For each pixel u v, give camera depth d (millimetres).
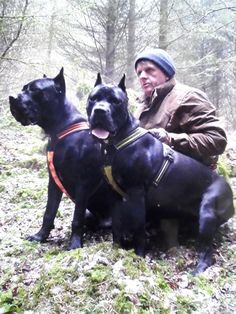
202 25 5090
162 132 1601
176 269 1470
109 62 6141
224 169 2473
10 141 3807
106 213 1737
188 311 1220
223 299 1303
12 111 1546
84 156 1543
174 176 1528
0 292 1309
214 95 9305
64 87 1580
